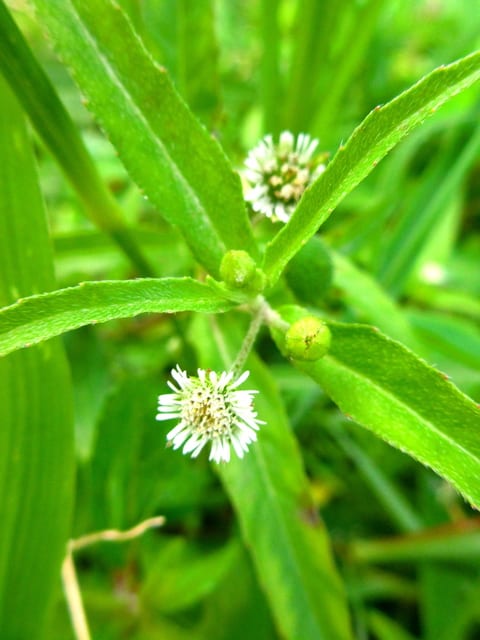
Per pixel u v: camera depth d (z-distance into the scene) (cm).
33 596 8
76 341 11
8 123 7
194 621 10
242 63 15
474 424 5
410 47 16
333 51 14
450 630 10
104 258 11
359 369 5
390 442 5
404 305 13
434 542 10
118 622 9
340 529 11
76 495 10
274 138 12
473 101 12
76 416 10
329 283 7
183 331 9
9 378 7
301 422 11
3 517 7
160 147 6
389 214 12
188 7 9
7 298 7
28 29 15
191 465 10
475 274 13
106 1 6
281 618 8
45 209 7
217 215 6
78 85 6
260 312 6
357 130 5
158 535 10
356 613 10
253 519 8
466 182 14
